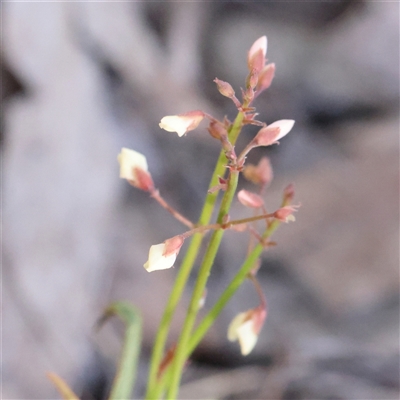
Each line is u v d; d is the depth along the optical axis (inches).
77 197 15.3
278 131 9.2
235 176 9.2
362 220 17.0
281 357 14.1
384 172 18.3
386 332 14.6
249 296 15.7
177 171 19.5
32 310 13.2
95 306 14.4
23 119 14.9
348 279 15.8
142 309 14.6
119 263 15.6
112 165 16.8
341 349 14.4
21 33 15.7
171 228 17.5
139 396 13.1
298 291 15.9
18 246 13.6
